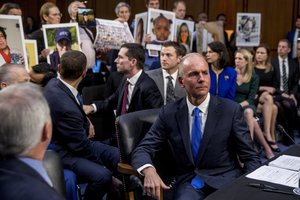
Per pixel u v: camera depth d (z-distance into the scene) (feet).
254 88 14.25
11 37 10.10
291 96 16.48
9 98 3.40
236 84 13.98
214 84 13.16
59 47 11.72
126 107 10.05
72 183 7.23
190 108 6.92
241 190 5.18
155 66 13.15
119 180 8.80
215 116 6.79
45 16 13.08
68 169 8.05
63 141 8.07
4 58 9.97
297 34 21.56
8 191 3.08
